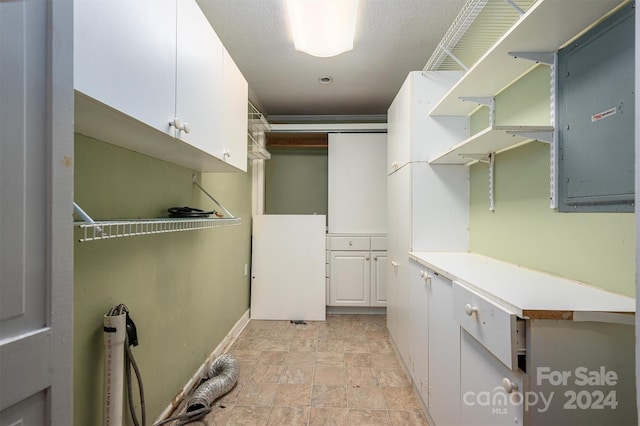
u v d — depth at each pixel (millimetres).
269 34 2023
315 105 3373
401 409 1684
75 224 772
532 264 1377
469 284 1107
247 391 1847
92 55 704
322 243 3244
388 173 2684
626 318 786
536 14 988
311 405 1714
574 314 787
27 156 497
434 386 1478
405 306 2066
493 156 1705
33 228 506
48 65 530
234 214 2678
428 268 1584
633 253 908
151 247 1454
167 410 1582
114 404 1103
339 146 3385
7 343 463
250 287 3219
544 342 794
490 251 1742
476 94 1686
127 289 1280
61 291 550
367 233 3338
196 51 1222
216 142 1420
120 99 798
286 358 2283
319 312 3170
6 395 460
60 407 547
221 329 2387
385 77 2674
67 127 564
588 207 1058
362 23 1897
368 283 3299
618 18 934
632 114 888
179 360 1715
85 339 1062
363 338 2668
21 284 487
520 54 1231
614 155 951
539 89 1339
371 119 3707
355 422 1576
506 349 826
